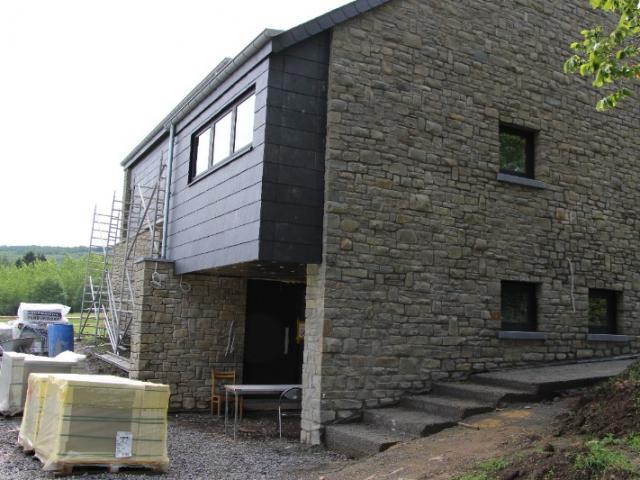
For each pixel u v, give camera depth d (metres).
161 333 11.49
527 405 8.09
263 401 12.27
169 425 10.25
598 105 7.03
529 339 10.24
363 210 8.91
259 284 13.00
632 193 11.98
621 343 11.41
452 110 9.91
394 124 9.31
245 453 8.03
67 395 6.47
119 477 6.47
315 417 8.41
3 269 54.66
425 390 9.13
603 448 5.00
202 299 11.92
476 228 9.92
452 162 9.80
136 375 11.24
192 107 11.70
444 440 7.06
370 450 7.36
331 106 8.84
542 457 5.07
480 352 9.70
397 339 8.97
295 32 8.60
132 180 17.98
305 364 8.80
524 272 10.34
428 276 9.35
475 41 10.30
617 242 11.61
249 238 8.59
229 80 9.98
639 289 11.80
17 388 10.02
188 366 11.67
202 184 10.82
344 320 8.59
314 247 8.64
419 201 9.40
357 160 8.94
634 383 6.68
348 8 8.98
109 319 17.00
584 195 11.28
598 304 11.50
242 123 9.62
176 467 7.13
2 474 6.34
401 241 9.17
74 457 6.41
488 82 10.35
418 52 9.67
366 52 9.20
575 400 7.88
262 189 8.38
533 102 10.84
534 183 10.56
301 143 8.72
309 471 6.99
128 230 15.27
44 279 50.56
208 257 10.16
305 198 8.66
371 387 8.70
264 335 12.95
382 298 8.91
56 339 15.77
